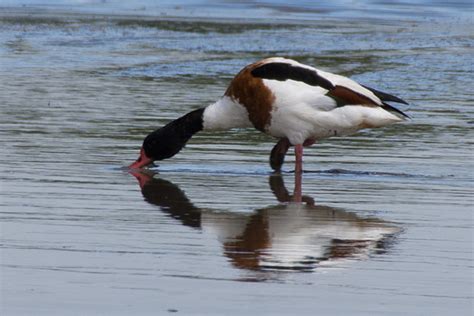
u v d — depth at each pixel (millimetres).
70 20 36156
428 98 22859
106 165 15492
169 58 28562
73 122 19000
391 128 19188
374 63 27969
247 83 15172
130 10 39719
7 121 18828
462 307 8961
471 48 31203
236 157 16516
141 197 13320
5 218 11805
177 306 8828
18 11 38031
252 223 11969
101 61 27734
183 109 20859
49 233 11164
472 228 11883
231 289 9312
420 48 31000
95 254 10359
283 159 15578
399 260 10391
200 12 39562
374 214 12586
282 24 36469
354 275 9820
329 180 14875
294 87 14992
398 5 42062
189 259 10258
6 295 9008
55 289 9203
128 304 8852
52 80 24234
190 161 16125
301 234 11445
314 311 8781
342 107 15000
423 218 12398
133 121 19344
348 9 41031
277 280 9609
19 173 14539
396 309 8883
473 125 19719
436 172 15516
